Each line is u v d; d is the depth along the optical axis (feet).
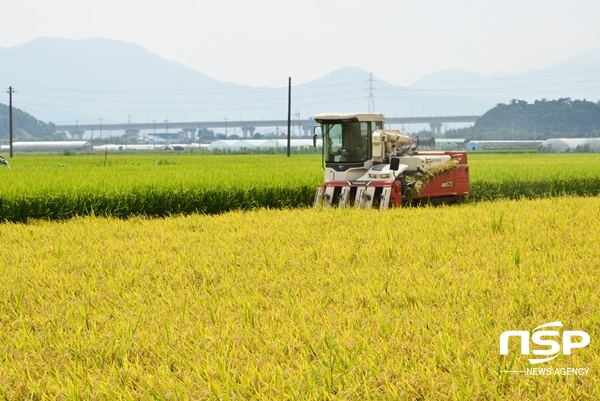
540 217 107.55
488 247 79.56
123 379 39.78
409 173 145.69
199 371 39.60
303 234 93.40
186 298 58.54
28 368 41.34
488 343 42.52
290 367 40.09
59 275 69.67
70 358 43.68
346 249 80.02
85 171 222.28
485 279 61.05
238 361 41.04
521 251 76.69
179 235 97.30
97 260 78.33
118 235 100.78
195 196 150.71
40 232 103.91
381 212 118.93
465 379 37.09
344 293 58.44
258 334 46.55
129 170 231.71
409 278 63.00
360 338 44.14
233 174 192.13
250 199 157.69
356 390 36.27
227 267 72.49
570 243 82.23
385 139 143.43
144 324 50.57
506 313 50.11
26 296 59.72
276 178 175.83
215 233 98.12
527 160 369.71
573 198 148.77
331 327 47.50
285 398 35.47
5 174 198.90
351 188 139.64
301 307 52.95
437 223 102.06
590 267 66.59
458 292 57.21
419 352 41.39
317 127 145.69
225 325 48.98
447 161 152.76
